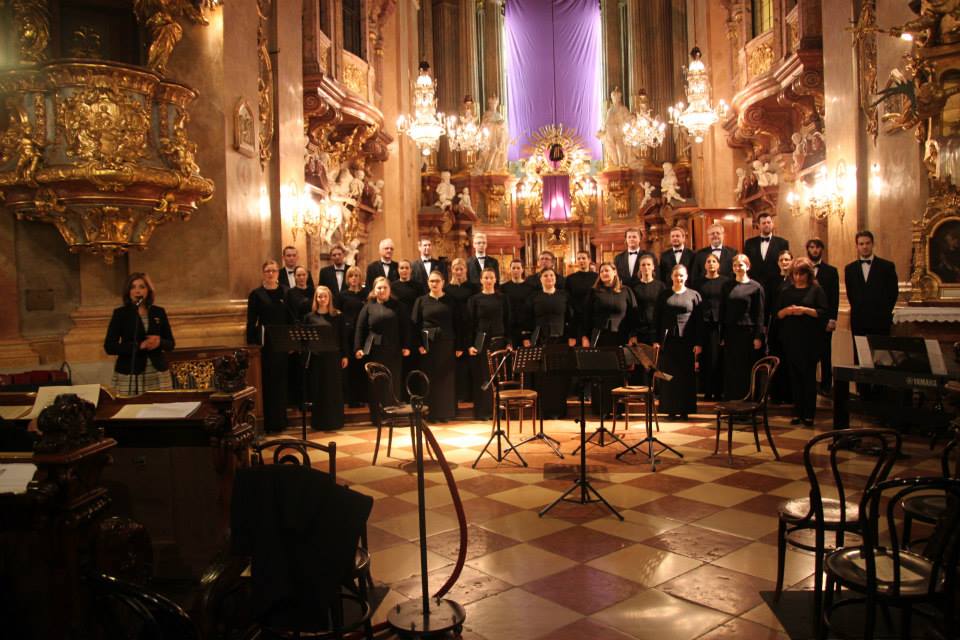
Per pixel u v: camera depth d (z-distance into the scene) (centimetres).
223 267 818
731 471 639
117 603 294
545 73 2117
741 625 359
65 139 683
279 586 259
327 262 1359
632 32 2005
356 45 1516
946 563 278
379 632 360
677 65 1972
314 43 1165
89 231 709
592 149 2097
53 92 686
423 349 887
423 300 898
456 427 877
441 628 342
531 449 745
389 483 629
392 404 778
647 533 491
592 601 391
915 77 770
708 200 1681
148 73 696
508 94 2112
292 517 262
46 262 767
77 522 266
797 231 1331
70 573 266
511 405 723
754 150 1542
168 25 761
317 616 262
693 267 976
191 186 735
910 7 771
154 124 721
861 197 949
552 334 880
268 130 989
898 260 861
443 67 2047
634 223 1983
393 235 1662
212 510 414
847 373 699
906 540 385
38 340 752
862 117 948
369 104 1402
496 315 891
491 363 696
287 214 1047
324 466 687
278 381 832
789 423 834
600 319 866
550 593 402
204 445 414
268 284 832
